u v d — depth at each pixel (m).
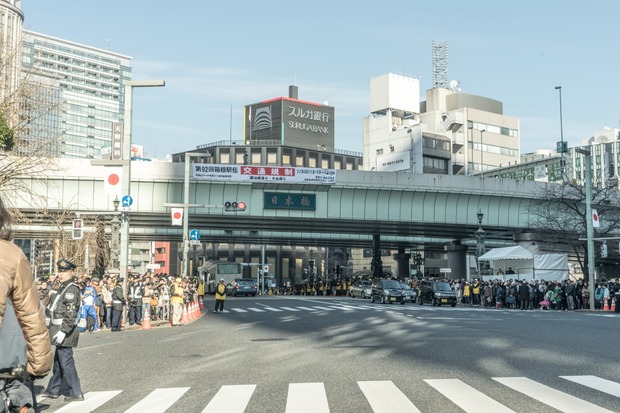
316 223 53.03
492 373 9.70
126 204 23.56
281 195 48.66
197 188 47.44
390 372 9.93
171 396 8.16
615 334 16.86
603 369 10.07
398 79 114.00
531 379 9.06
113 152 26.75
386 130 112.50
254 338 16.62
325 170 48.62
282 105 120.88
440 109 116.69
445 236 64.56
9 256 3.79
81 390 8.20
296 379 9.37
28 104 26.02
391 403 7.35
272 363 11.32
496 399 7.50
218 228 57.84
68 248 50.78
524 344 14.15
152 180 46.09
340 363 11.12
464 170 110.81
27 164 26.61
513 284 38.00
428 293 39.97
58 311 7.90
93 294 20.30
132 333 20.06
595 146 150.25
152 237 69.88
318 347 13.97
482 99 117.38
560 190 48.97
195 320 26.19
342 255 121.81
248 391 8.37
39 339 3.96
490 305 39.81
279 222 52.56
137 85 24.14
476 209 52.69
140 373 10.48
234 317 27.41
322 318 24.95
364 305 37.56
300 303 41.50
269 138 122.38
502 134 117.00
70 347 8.05
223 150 116.88
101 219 47.97
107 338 18.16
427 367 10.45
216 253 123.38
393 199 50.75
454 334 16.97
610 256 64.00
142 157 123.19
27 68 26.64
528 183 53.72
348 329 19.09
